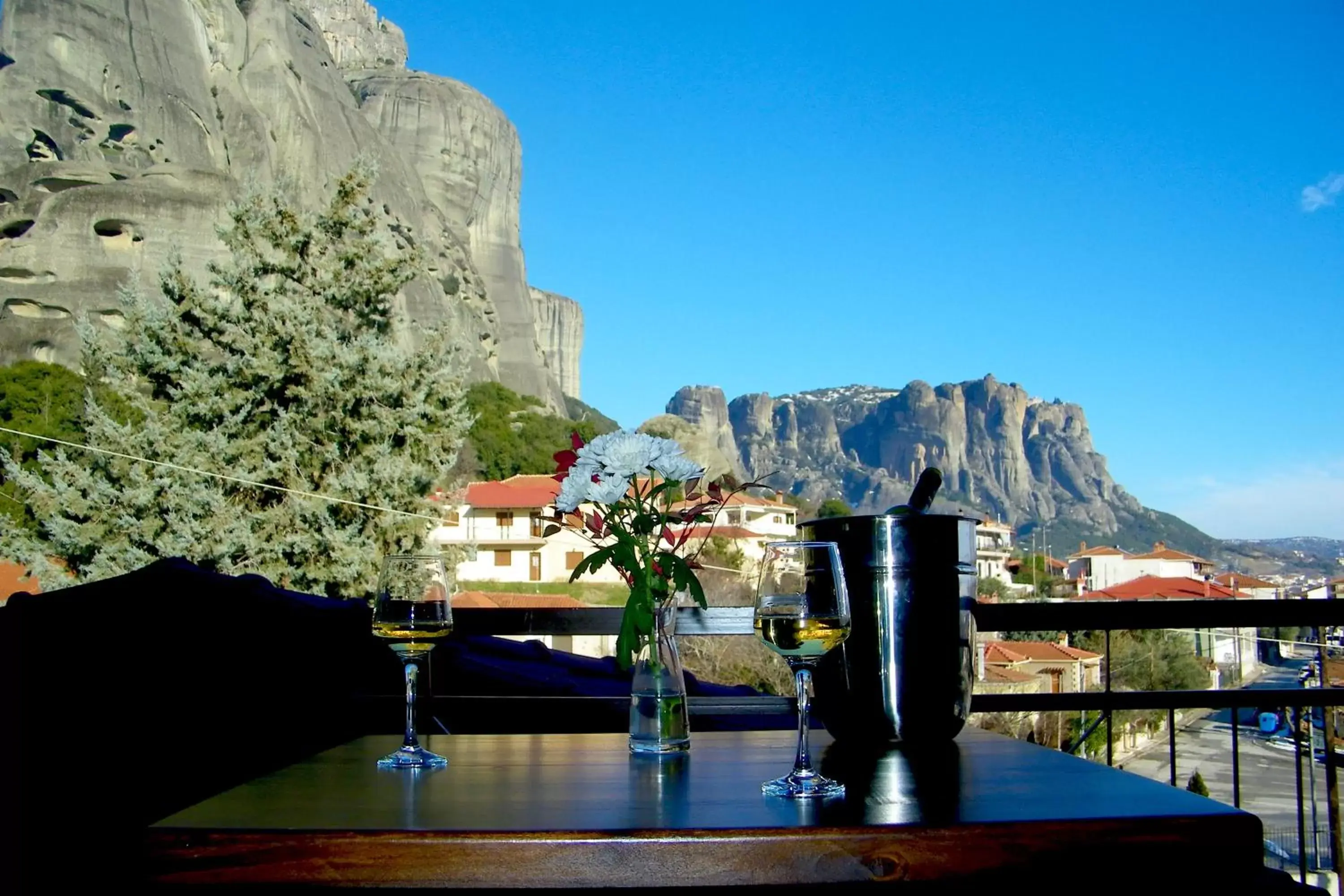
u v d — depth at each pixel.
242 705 1.71
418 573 1.47
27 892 1.29
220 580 1.80
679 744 1.49
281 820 1.09
